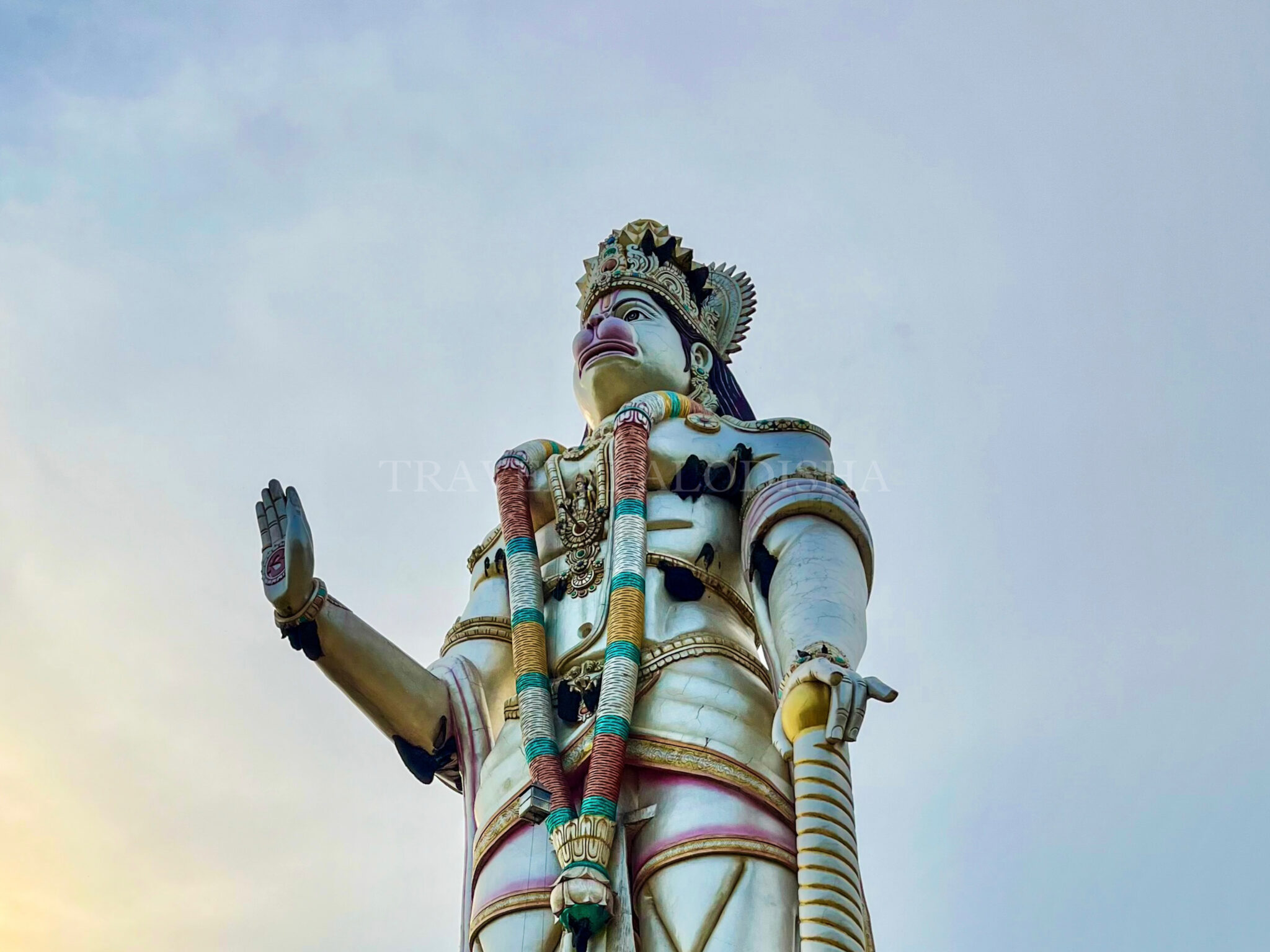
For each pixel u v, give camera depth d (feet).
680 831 32.73
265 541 36.68
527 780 34.83
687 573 36.88
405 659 37.11
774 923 31.91
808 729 32.24
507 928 33.19
